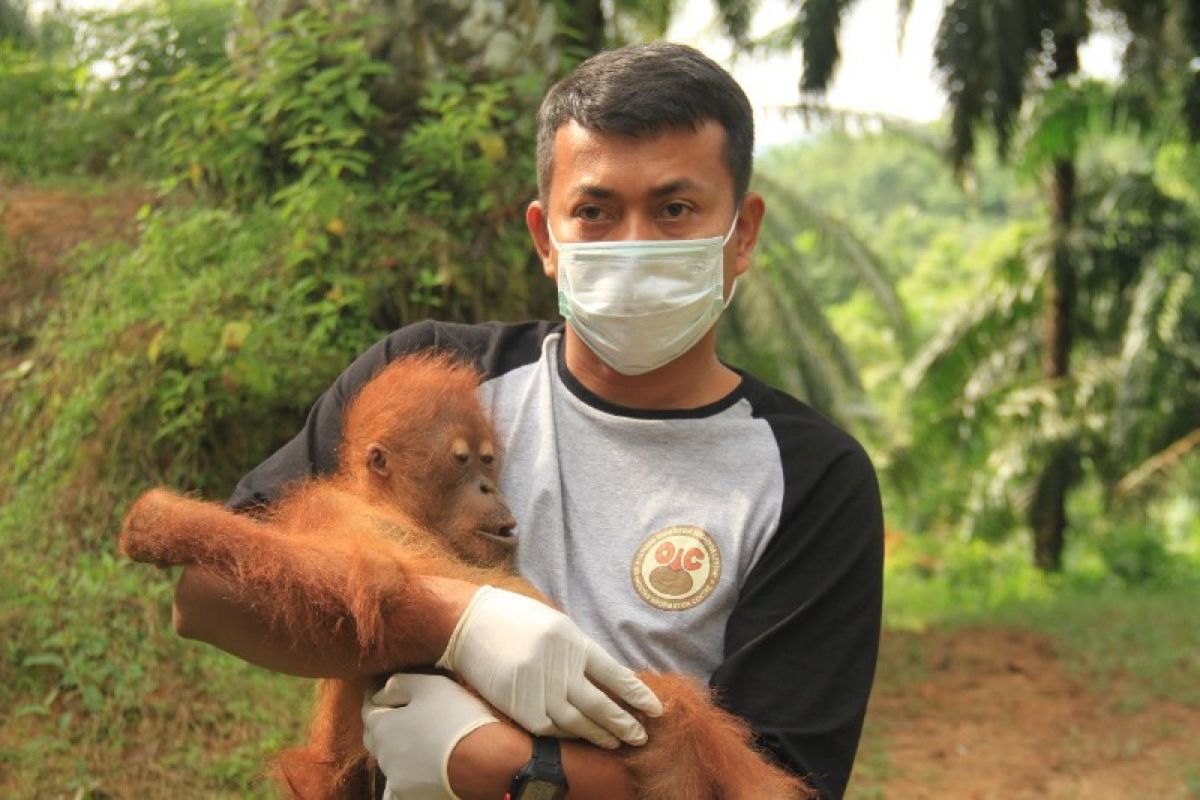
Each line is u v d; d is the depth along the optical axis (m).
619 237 2.27
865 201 48.50
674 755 2.04
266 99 6.63
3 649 5.08
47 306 6.71
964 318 16.12
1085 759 7.68
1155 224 15.23
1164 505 18.02
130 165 8.01
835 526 2.27
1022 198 27.78
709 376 2.42
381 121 6.56
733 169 2.32
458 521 2.35
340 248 6.13
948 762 7.56
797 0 11.23
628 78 2.26
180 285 6.01
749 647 2.17
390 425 2.43
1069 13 12.20
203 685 5.16
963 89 11.91
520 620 2.00
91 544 5.64
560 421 2.39
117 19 8.71
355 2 6.62
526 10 6.77
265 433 5.82
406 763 2.02
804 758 2.14
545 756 1.98
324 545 2.14
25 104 8.91
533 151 6.56
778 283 12.79
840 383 13.04
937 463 16.88
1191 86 12.45
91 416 5.85
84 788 4.47
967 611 12.84
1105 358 16.09
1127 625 11.25
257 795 4.56
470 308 6.23
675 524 2.27
